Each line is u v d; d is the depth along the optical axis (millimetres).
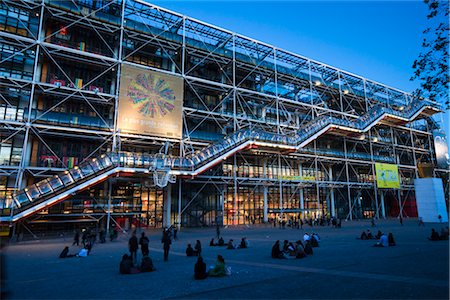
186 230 32906
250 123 39312
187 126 39062
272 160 45438
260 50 43250
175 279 9570
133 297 7547
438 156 61656
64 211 27922
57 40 32156
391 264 11148
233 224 38844
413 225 36500
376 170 51188
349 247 16984
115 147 30406
